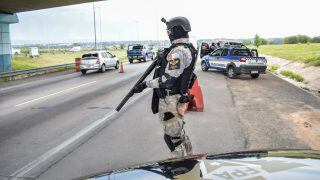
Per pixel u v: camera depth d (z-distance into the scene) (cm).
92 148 727
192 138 793
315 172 154
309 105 1268
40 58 8906
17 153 708
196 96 1109
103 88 1848
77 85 2067
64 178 563
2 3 3089
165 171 192
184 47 450
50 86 2084
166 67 455
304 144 754
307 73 2833
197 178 171
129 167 218
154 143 752
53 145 760
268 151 201
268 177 155
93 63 3056
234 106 1227
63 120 1031
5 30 3762
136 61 5231
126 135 828
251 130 873
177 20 449
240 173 165
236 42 3591
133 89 475
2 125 991
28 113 1178
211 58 2648
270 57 5603
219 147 721
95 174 219
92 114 1112
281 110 1163
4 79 2697
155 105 478
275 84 2002
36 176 577
